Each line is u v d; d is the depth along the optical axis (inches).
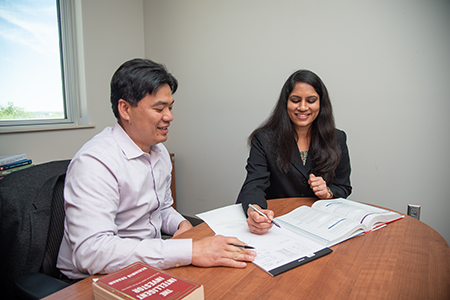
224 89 100.8
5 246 32.6
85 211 30.0
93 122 99.7
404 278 26.8
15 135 77.3
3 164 62.4
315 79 52.7
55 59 91.3
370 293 24.4
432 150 71.2
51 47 89.9
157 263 28.2
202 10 102.7
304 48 84.4
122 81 33.8
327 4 79.7
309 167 57.1
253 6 91.9
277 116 57.2
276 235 36.1
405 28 71.0
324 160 55.2
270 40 89.9
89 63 97.2
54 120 91.7
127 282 22.1
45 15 87.6
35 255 32.9
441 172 70.8
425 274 27.5
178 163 115.3
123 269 24.3
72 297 24.0
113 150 35.7
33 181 35.9
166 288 21.2
